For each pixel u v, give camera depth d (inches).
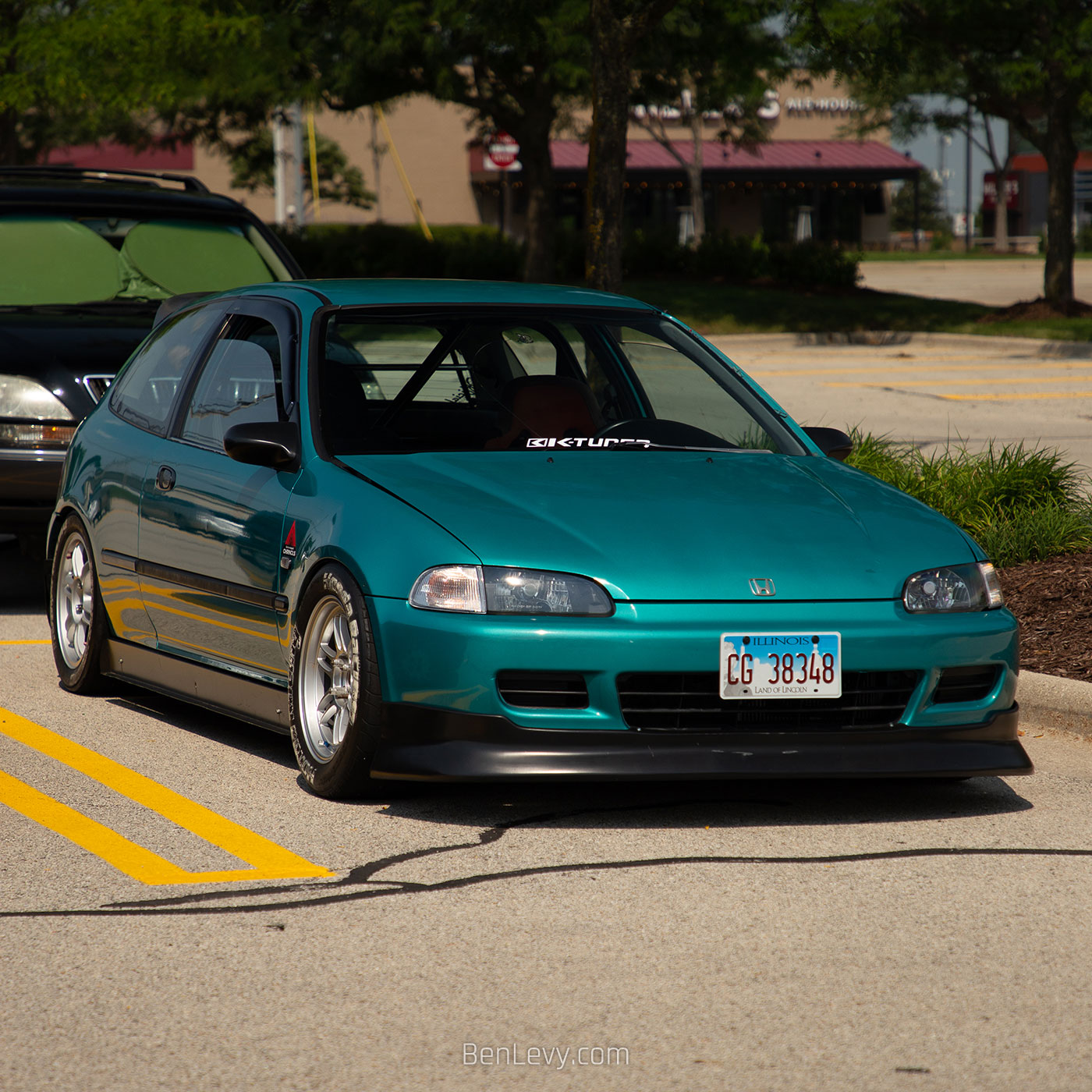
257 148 2059.5
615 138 678.5
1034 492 556.1
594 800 310.3
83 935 237.0
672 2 658.8
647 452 339.3
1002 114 1689.2
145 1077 189.6
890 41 1363.2
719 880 261.9
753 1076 189.3
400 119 3681.1
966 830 291.9
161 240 589.6
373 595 291.7
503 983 218.1
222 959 227.1
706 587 285.6
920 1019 206.1
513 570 284.7
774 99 3907.5
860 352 1518.2
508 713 280.1
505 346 354.9
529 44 1465.3
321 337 345.1
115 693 410.0
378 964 225.1
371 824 293.1
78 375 497.0
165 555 363.6
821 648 284.0
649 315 377.4
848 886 259.1
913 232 5157.5
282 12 1558.8
